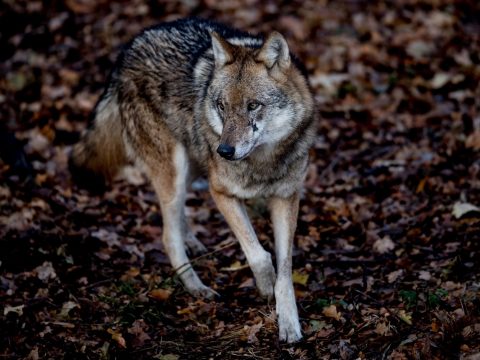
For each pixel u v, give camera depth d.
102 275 10.44
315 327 8.73
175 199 10.88
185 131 10.55
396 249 10.60
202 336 9.00
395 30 18.50
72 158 12.09
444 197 11.92
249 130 9.02
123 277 10.35
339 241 11.13
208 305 9.70
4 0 19.34
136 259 11.06
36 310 9.36
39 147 14.12
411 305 8.76
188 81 10.41
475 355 7.29
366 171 13.24
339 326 8.67
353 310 8.77
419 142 13.98
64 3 19.70
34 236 10.95
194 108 10.19
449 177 12.47
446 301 8.73
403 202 12.02
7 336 8.74
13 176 12.48
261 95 9.12
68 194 12.77
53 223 11.50
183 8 19.45
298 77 9.70
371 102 15.74
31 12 19.14
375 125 14.79
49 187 12.80
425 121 14.65
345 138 14.49
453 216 11.16
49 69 16.97
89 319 9.29
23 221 11.29
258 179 9.48
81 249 10.95
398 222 11.40
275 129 9.29
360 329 8.39
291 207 9.64
